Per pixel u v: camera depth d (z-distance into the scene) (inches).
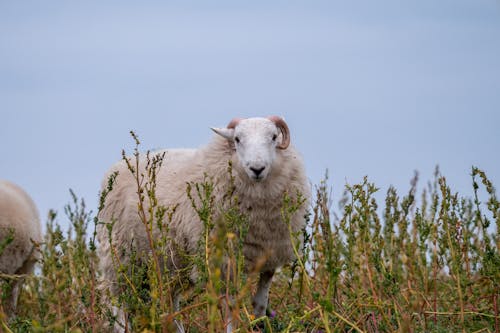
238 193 1066.7
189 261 1020.5
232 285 722.2
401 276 685.9
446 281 979.9
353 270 746.2
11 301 1205.1
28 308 1158.3
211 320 538.3
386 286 747.4
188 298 898.1
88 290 781.9
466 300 839.7
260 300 1053.8
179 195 1108.5
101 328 842.2
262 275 1060.5
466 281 758.5
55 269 675.4
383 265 740.7
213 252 759.1
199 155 1138.0
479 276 858.1
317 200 909.8
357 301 785.6
